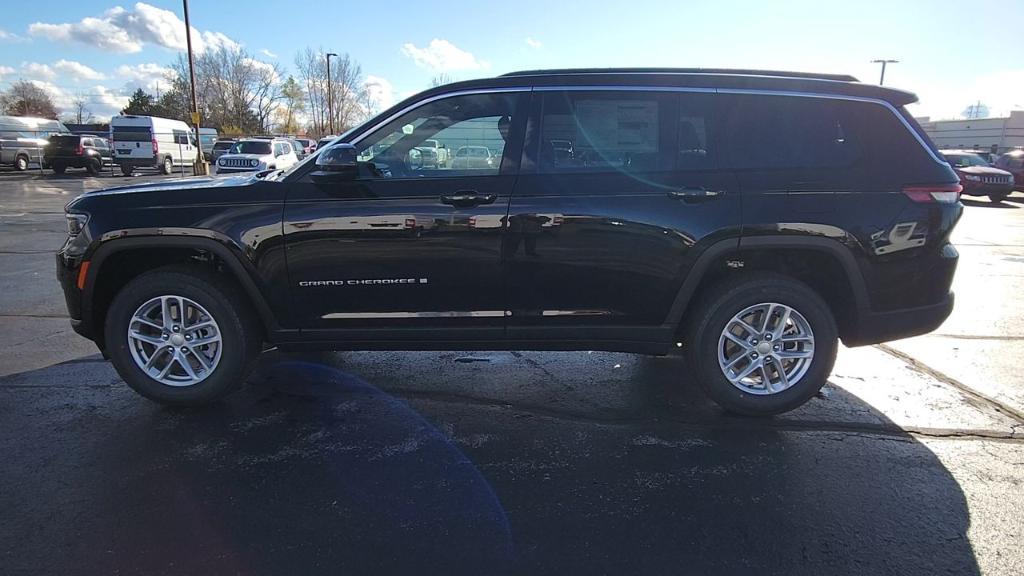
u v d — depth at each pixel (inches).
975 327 233.1
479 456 133.3
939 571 98.3
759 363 148.8
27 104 3284.9
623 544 104.0
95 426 144.6
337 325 147.7
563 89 144.9
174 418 149.3
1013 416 155.5
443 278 143.4
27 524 107.0
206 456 131.4
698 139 143.6
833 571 98.0
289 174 145.9
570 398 165.2
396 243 141.3
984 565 99.8
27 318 232.8
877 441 141.3
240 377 152.4
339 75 2423.7
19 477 122.0
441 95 145.5
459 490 120.0
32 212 585.0
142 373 150.5
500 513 112.4
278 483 121.4
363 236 141.1
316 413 153.6
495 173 142.7
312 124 2773.1
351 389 169.6
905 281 144.3
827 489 121.3
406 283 144.0
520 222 140.2
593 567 98.3
